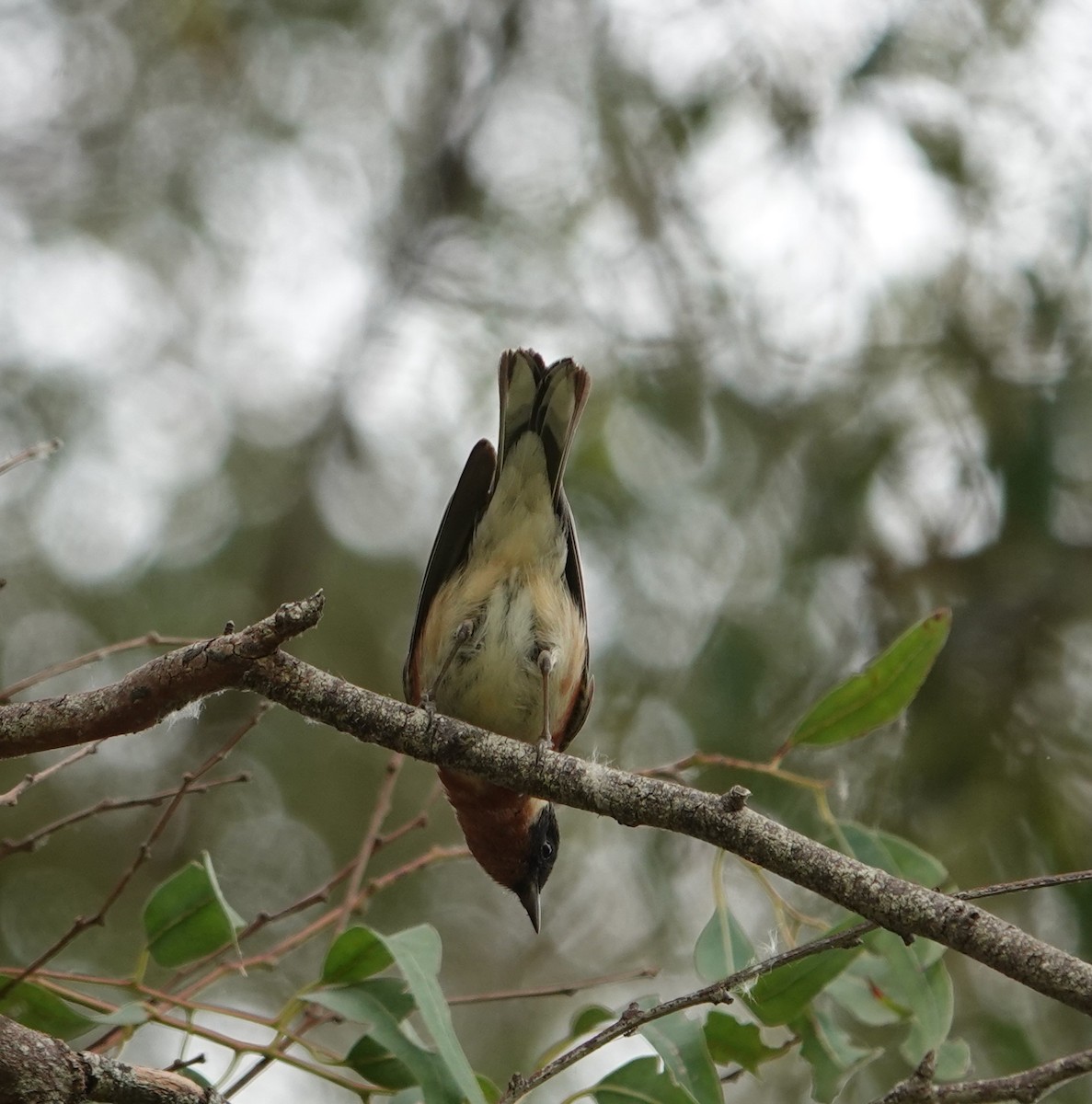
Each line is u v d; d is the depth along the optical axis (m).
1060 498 10.91
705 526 11.80
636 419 12.20
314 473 13.04
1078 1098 9.14
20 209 13.15
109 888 12.00
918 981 6.43
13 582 12.24
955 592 10.91
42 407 12.57
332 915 6.48
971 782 10.28
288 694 5.53
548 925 12.90
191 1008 5.97
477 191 13.52
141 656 12.16
